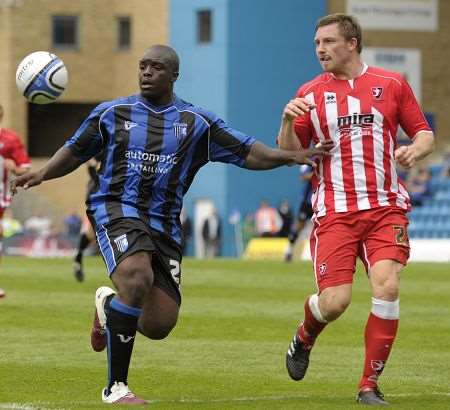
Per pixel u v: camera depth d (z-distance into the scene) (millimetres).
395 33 154250
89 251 129125
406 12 154625
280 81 148375
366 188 29594
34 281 67312
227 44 145500
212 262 89875
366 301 56094
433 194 130750
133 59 156375
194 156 29781
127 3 156875
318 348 40375
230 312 51062
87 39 157500
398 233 29391
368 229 29547
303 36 149375
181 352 39125
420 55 155750
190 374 34656
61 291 60594
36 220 143125
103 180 29422
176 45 150875
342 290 29266
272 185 148375
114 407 28203
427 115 156625
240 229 145250
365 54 152500
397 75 30203
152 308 29656
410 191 129875
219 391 31812
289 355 31406
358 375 34812
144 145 29188
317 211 30062
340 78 30141
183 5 149875
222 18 145500
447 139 157250
